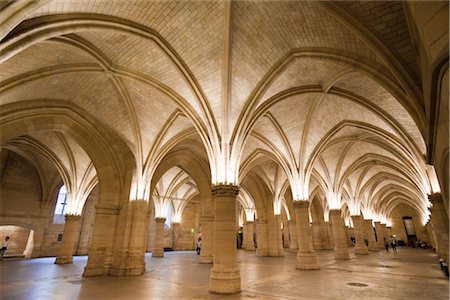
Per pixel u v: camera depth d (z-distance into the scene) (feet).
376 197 129.29
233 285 32.50
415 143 48.29
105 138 52.90
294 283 37.86
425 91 13.48
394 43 27.32
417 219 156.15
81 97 47.47
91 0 25.55
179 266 60.13
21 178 82.38
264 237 89.10
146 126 52.34
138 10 30.19
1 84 34.53
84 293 31.94
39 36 23.02
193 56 37.60
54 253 86.48
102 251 48.44
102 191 51.67
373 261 68.85
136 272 46.85
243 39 34.47
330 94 46.32
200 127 43.21
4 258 76.23
